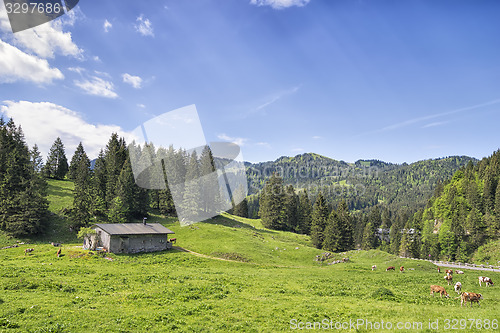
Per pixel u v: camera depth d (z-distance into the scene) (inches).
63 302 919.0
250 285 1359.5
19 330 668.7
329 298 1125.1
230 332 723.4
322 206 4089.6
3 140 3496.6
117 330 697.0
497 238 4953.3
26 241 2657.5
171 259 2186.3
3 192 2849.4
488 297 1205.1
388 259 2650.1
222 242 2829.7
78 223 3002.0
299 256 2738.7
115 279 1359.5
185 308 909.8
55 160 4987.7
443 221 6161.4
